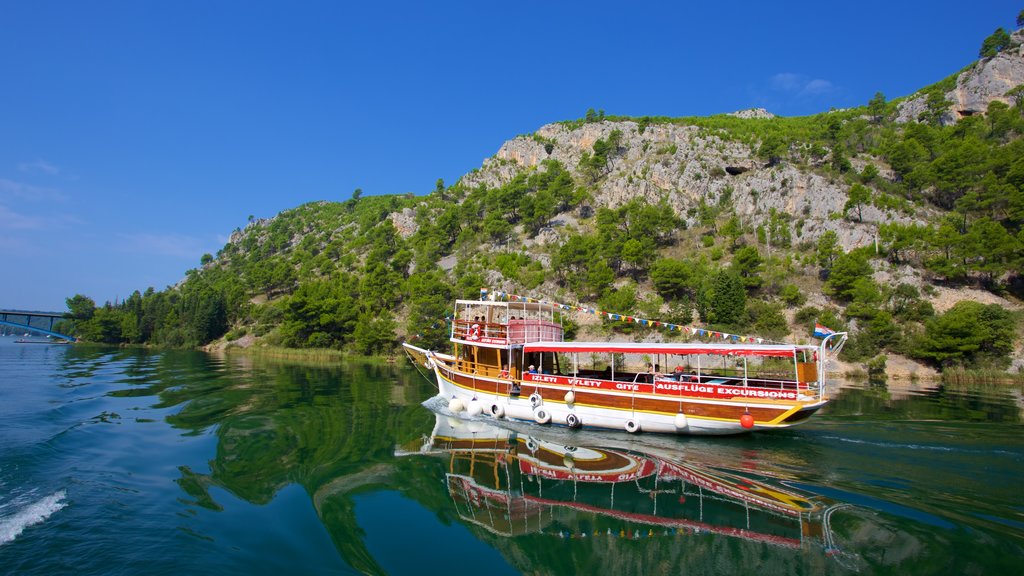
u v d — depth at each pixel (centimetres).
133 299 12412
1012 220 7538
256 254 18850
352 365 6259
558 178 13862
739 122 17388
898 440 1947
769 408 1928
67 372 4475
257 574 913
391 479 1462
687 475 1503
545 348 2328
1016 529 1101
